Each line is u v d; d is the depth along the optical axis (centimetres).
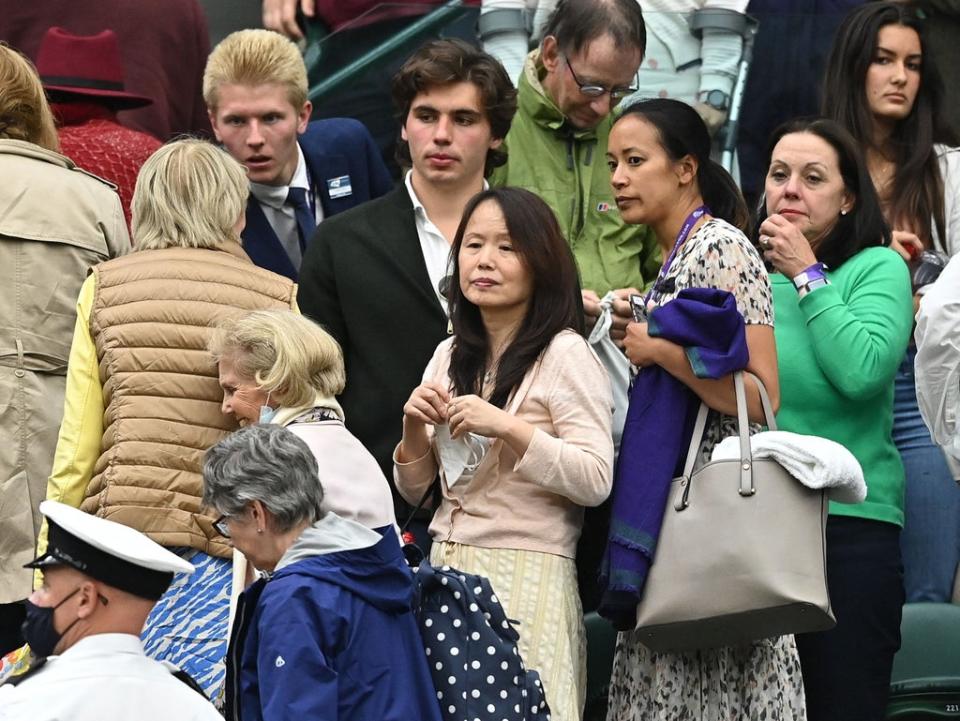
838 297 2091
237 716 1661
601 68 2305
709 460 1906
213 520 1966
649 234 2355
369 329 2173
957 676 2242
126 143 2489
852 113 2433
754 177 2483
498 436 1880
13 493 2095
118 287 2030
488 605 1792
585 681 1953
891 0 2581
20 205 2138
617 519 1878
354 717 1656
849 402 2095
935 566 2298
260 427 1739
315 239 2225
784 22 2480
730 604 1803
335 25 2681
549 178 2350
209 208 2059
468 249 1973
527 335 1950
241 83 2362
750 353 1897
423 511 2116
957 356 1947
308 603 1652
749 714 1903
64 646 1524
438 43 2227
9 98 2183
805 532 1808
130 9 2789
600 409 1928
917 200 2419
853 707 2052
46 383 2134
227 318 2009
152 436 1980
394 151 2542
